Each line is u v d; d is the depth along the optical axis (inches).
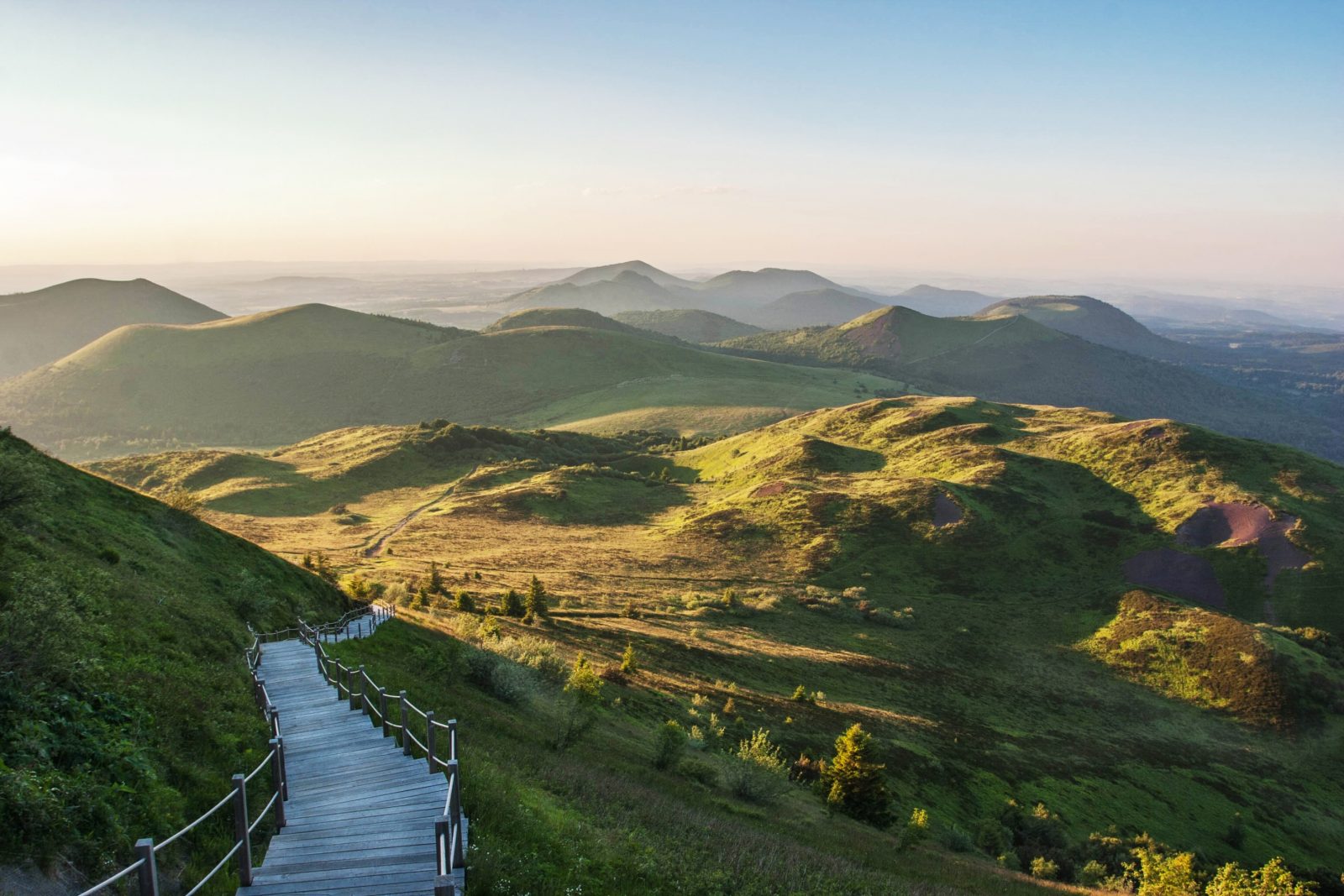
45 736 422.0
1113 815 2691.9
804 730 2598.4
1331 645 4424.2
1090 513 6186.0
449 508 7308.1
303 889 381.4
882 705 3304.6
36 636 484.7
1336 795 3282.5
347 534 6284.5
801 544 6008.9
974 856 1962.4
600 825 696.4
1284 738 3688.5
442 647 1558.8
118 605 804.0
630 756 1520.7
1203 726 3774.6
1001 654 4426.7
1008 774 2748.5
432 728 573.6
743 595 5019.7
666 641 3447.3
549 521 7057.1
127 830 385.1
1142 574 5413.4
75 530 1116.5
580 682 1745.8
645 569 5610.2
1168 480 6363.2
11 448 1384.1
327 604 1907.0
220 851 417.7
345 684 972.6
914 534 5969.5
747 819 1291.8
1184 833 2714.1
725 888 609.0
